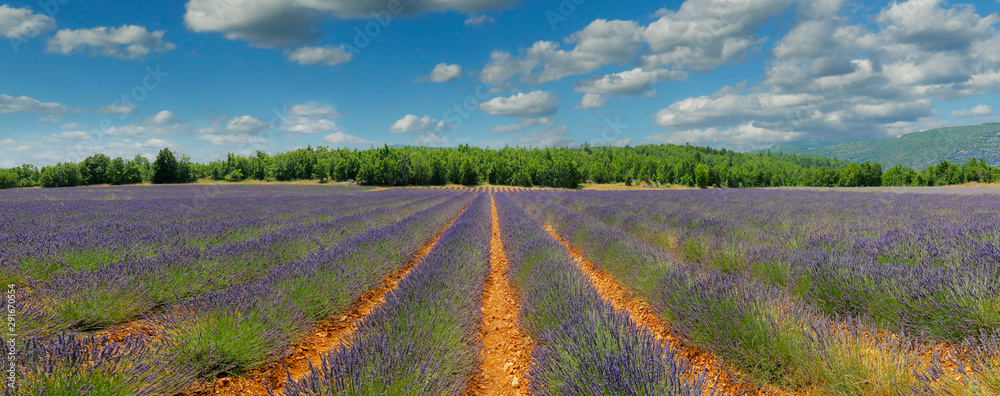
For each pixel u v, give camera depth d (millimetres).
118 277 3406
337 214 13562
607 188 73750
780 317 2732
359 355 2205
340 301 4043
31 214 10180
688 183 82062
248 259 4949
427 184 79188
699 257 5574
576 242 8062
